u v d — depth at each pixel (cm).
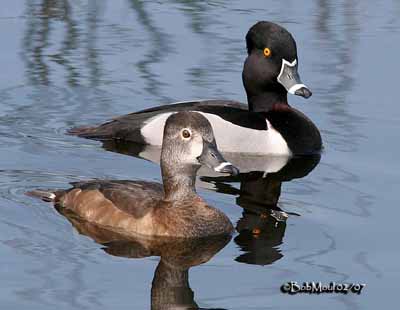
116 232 1206
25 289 1040
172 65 1842
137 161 1484
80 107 1675
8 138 1542
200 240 1197
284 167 1505
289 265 1120
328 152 1536
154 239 1194
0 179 1365
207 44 1934
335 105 1695
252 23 2044
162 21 2059
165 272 1094
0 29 1994
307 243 1183
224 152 1590
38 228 1201
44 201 1287
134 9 2134
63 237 1179
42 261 1109
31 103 1681
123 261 1121
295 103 1719
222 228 1215
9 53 1881
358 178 1414
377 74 1800
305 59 1867
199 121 1216
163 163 1223
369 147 1539
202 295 1045
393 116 1644
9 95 1706
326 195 1348
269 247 1172
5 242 1156
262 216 1268
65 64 1842
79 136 1576
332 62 1855
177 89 1748
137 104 1691
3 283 1052
